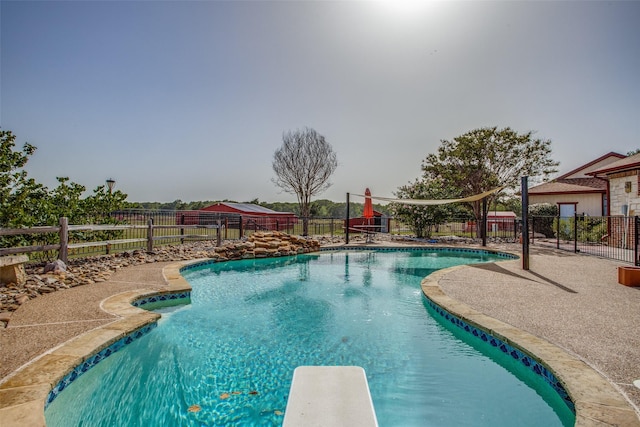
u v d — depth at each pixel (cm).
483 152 1967
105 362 349
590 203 2094
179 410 292
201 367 376
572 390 250
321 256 1315
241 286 789
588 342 347
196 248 1204
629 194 1283
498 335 375
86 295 545
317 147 2883
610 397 240
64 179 928
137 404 304
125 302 502
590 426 205
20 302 486
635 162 1207
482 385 337
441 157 2067
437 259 1251
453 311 466
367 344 442
